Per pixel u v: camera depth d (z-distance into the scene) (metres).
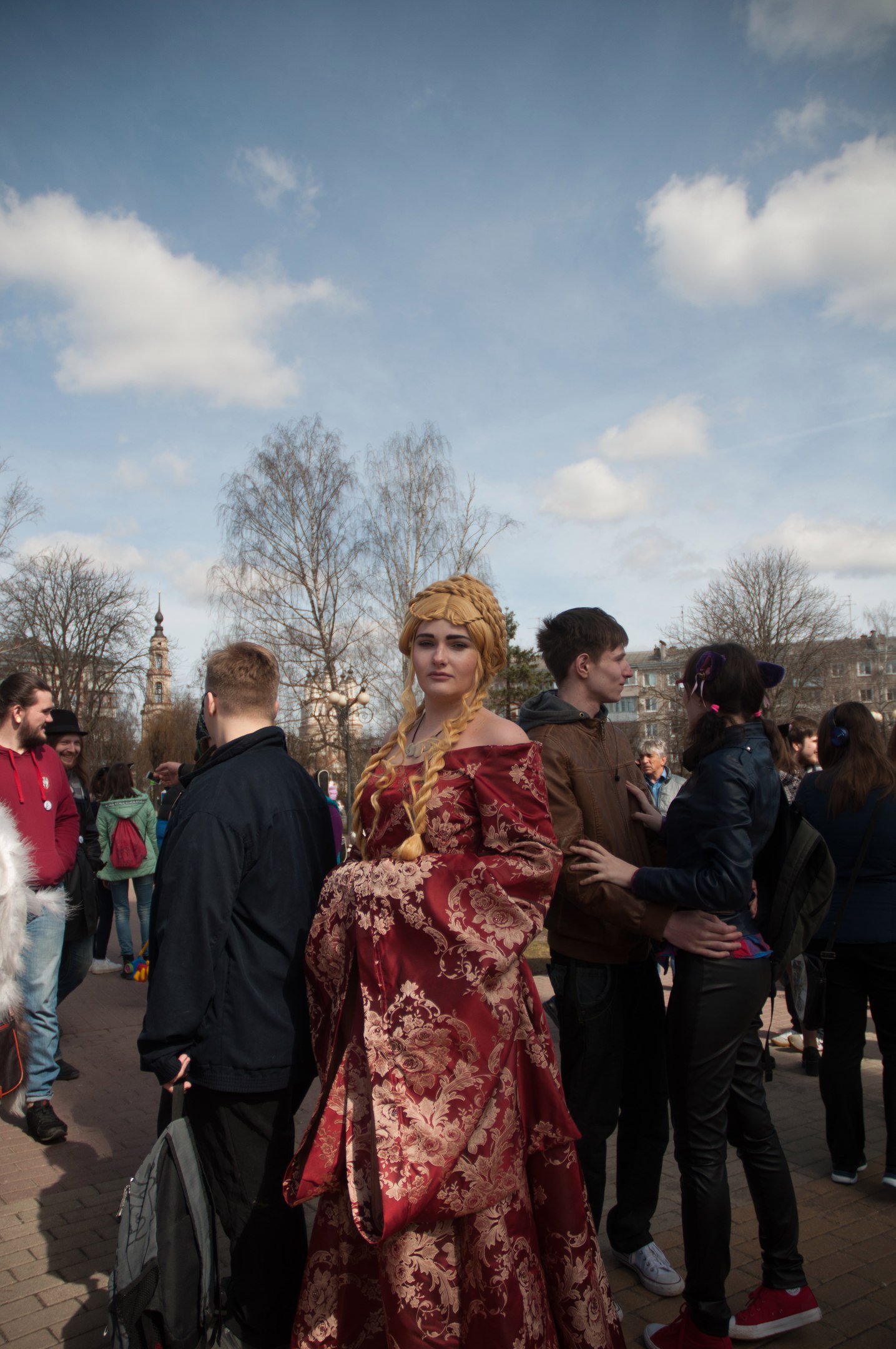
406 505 26.59
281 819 2.22
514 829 1.88
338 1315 1.90
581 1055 2.53
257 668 2.46
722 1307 2.32
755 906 2.62
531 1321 1.76
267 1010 2.14
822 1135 3.95
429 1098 1.78
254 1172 2.14
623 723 47.09
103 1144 3.91
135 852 7.68
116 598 40.28
